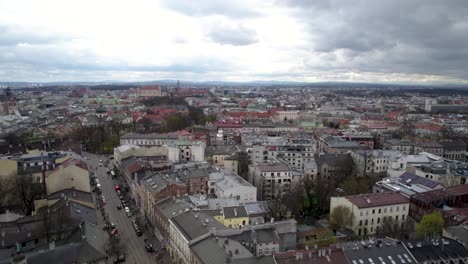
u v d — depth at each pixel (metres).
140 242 167.75
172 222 151.38
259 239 133.75
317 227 183.75
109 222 188.62
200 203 174.88
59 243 132.38
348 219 177.00
